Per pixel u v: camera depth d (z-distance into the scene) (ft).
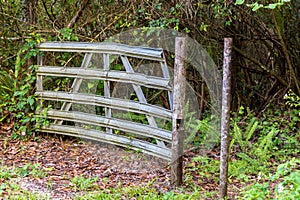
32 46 19.79
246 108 23.67
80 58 20.93
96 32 21.90
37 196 13.10
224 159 13.01
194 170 16.53
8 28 21.79
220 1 19.51
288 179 10.32
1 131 20.31
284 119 21.63
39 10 21.56
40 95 20.13
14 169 15.81
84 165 17.04
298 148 19.15
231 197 13.67
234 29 23.11
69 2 21.86
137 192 14.10
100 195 13.48
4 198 12.62
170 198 13.39
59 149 18.88
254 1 19.80
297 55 23.79
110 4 21.54
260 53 25.12
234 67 24.68
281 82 23.63
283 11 22.76
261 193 11.30
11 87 20.94
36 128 20.04
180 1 19.58
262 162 17.37
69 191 14.10
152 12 19.98
